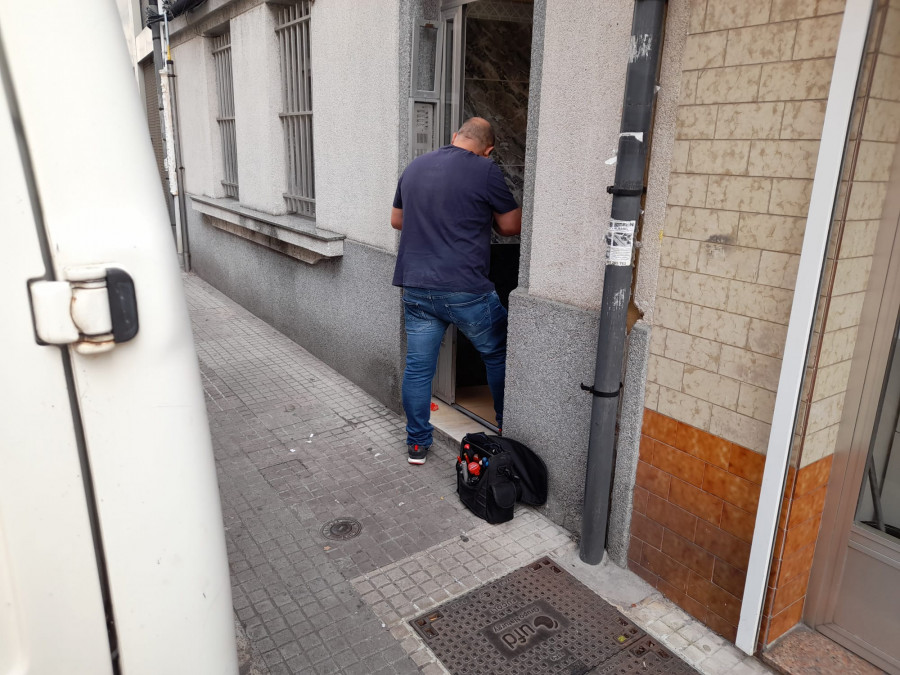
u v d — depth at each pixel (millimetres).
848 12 1693
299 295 5691
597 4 2451
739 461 2229
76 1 816
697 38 2121
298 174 5645
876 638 2207
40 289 795
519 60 4406
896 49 1763
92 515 896
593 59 2504
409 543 2979
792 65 1879
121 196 859
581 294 2770
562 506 3045
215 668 1068
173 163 9016
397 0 3689
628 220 2338
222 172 7703
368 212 4375
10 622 873
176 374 935
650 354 2475
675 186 2270
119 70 862
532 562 2834
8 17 781
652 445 2537
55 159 809
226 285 7766
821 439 2100
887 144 1868
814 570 2318
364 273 4516
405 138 3896
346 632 2438
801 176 1902
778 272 2006
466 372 4695
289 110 5578
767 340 2072
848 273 1930
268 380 5047
